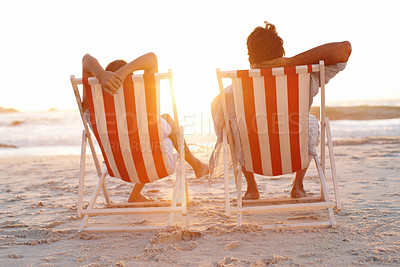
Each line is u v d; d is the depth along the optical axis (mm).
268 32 2814
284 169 2850
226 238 2521
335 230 2566
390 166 5145
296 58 2684
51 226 3035
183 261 2182
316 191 3859
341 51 2609
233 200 3625
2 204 3951
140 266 2146
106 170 3227
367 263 2014
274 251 2262
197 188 4422
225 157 2793
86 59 2783
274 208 2727
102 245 2545
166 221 3068
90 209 2891
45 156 10023
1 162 8844
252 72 2521
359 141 9258
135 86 2666
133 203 3424
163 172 2980
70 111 34750
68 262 2264
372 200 3316
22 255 2395
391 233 2424
